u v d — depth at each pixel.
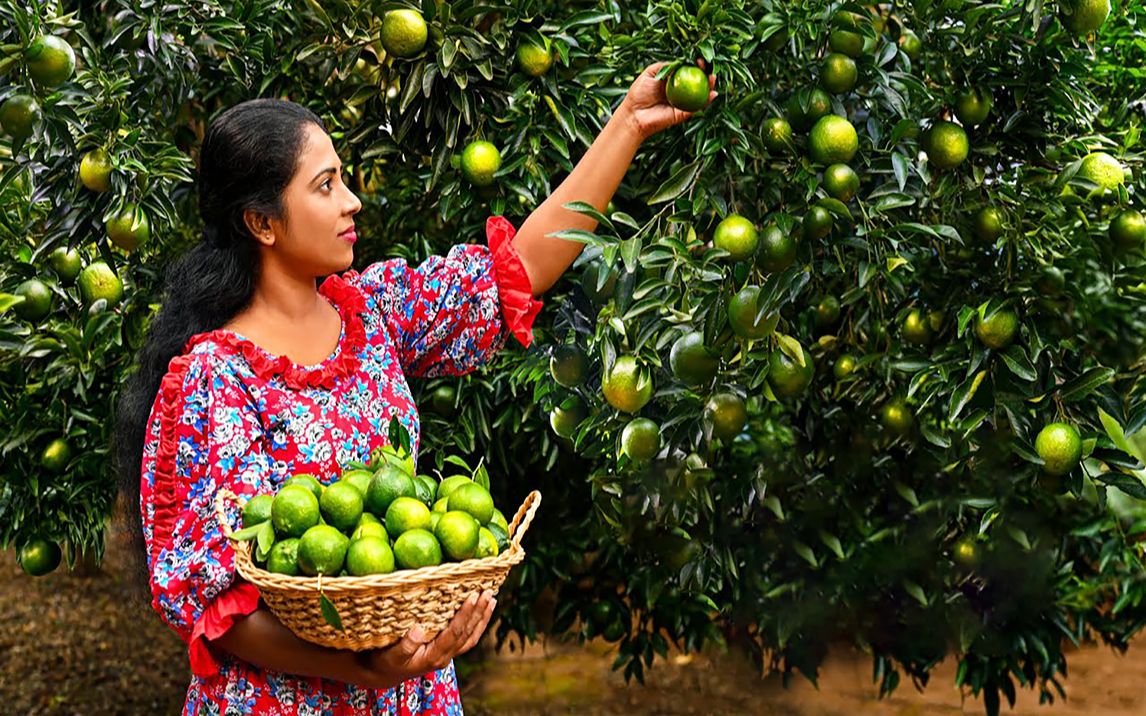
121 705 4.87
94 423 2.72
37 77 2.13
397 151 2.52
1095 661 4.87
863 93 2.15
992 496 2.71
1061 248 2.33
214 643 1.63
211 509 1.61
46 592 6.07
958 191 2.24
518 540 1.64
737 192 2.20
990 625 3.32
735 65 1.99
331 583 1.43
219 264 1.75
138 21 2.41
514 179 2.37
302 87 2.84
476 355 1.97
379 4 2.27
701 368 2.08
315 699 1.69
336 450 1.71
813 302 2.58
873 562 3.17
